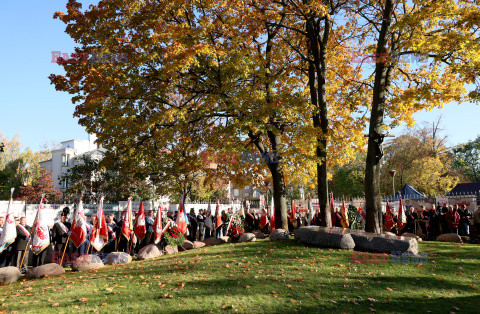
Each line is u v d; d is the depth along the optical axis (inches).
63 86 521.0
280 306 233.8
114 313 222.5
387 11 526.3
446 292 275.1
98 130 570.3
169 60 482.0
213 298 250.5
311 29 590.2
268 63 642.8
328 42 666.8
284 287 279.4
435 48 504.7
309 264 368.5
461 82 551.5
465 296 265.7
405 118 655.1
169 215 577.9
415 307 236.8
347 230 495.8
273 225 743.7
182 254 500.1
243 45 623.5
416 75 660.1
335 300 248.2
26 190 1653.5
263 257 413.4
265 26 601.0
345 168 2524.6
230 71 522.9
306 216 941.2
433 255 414.9
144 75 566.3
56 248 476.7
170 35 518.6
